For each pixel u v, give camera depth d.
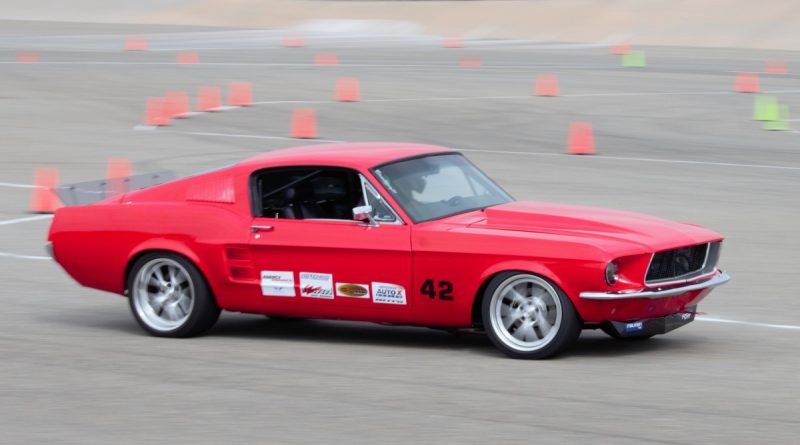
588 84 57.88
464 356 13.72
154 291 15.23
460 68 66.81
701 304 17.00
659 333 13.51
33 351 14.38
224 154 35.56
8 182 31.20
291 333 15.41
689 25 99.25
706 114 46.25
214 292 14.70
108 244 15.16
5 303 17.64
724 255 21.08
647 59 75.88
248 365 13.46
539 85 52.94
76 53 77.44
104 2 137.38
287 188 14.56
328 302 14.09
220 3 133.88
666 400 11.58
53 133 41.00
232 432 10.69
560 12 109.12
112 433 10.74
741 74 63.69
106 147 37.53
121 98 51.78
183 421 11.09
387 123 43.50
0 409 11.64
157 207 15.02
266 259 14.30
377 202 13.87
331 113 46.41
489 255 13.12
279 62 70.56
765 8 98.56
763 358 13.52
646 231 13.51
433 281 13.45
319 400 11.79
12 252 22.03
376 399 11.78
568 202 27.27
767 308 16.69
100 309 17.23
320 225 14.04
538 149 37.16
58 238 15.48
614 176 31.42
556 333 13.05
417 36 104.56
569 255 12.77
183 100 46.91
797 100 51.38
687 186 29.75
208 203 14.80
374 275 13.73
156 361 13.75
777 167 33.34
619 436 10.35
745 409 11.22
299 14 126.19
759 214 25.69
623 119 44.84
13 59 71.19
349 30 117.50
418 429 10.66
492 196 14.73
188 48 84.00
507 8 113.75
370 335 15.20
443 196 14.20
